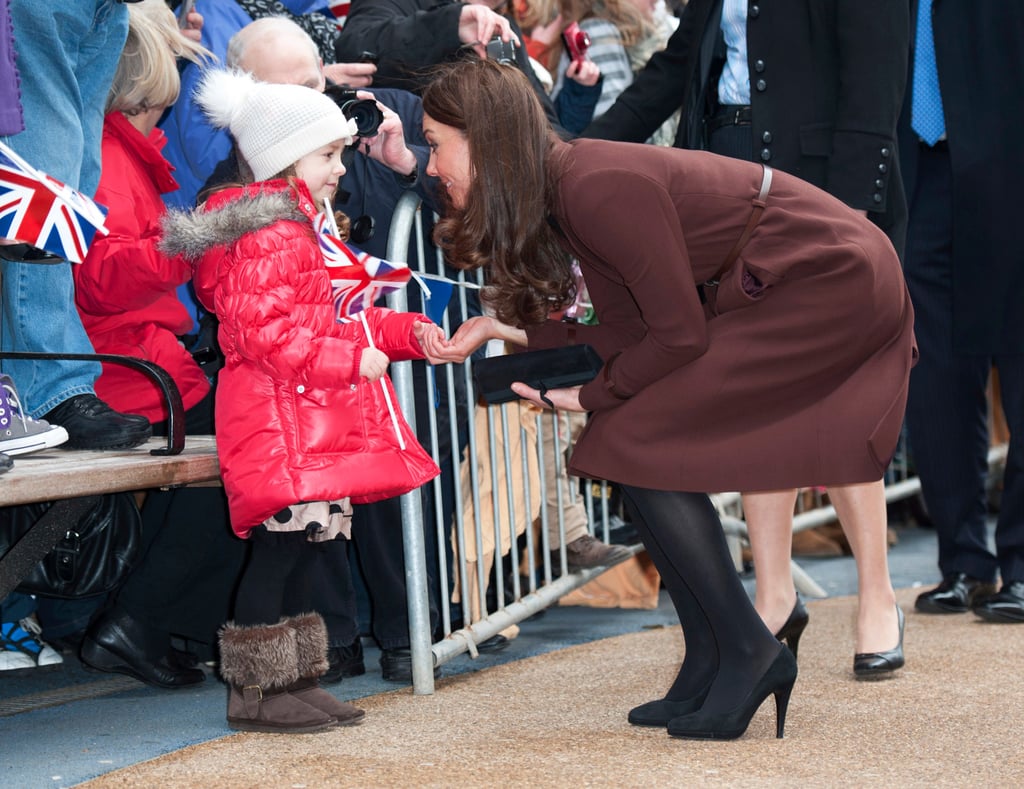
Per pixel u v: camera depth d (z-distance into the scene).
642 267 3.55
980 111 5.75
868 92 4.69
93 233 3.64
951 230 5.93
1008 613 5.61
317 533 3.84
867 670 4.58
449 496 5.15
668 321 3.59
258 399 3.76
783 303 3.71
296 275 3.73
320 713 4.03
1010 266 5.74
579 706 4.33
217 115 4.01
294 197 3.84
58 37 4.19
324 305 3.82
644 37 7.06
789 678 3.80
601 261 3.77
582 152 3.65
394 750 3.80
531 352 3.95
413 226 4.85
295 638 4.07
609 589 6.34
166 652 4.75
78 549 4.20
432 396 4.74
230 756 3.77
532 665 5.00
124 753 3.89
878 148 4.70
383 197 4.84
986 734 3.89
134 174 4.62
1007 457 5.78
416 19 5.34
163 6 4.89
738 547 6.95
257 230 3.71
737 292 3.71
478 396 5.14
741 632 3.79
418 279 4.32
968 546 5.95
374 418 3.89
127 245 4.27
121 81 4.57
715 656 4.02
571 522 5.66
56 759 3.84
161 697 4.63
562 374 3.91
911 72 5.91
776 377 3.69
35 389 4.20
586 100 6.51
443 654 4.66
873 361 3.84
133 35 4.59
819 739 3.85
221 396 3.84
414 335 4.07
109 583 4.26
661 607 6.40
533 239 3.68
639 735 3.93
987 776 3.47
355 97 4.26
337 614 4.76
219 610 4.78
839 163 4.73
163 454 3.92
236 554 4.73
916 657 4.98
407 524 4.54
